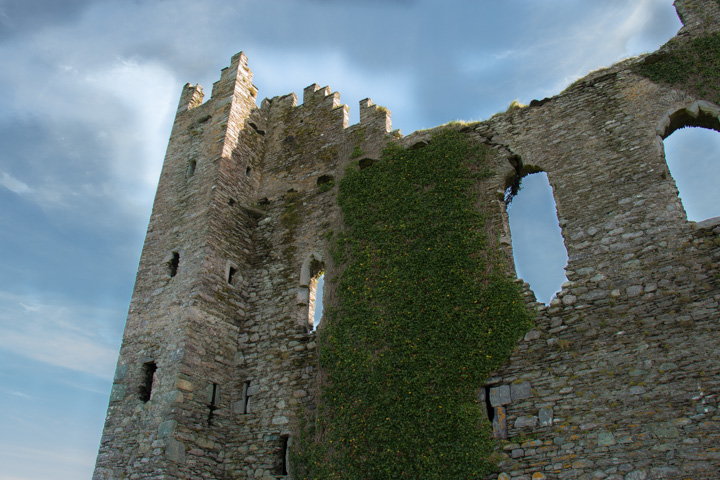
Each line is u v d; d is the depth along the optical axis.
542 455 10.16
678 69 12.94
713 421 9.13
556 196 12.86
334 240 14.95
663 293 10.62
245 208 17.27
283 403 13.48
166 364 13.72
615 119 13.07
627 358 10.34
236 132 18.30
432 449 10.84
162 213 17.33
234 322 15.25
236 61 19.88
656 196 11.65
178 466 12.30
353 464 11.45
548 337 11.22
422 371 11.71
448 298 12.30
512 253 12.55
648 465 9.28
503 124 14.55
